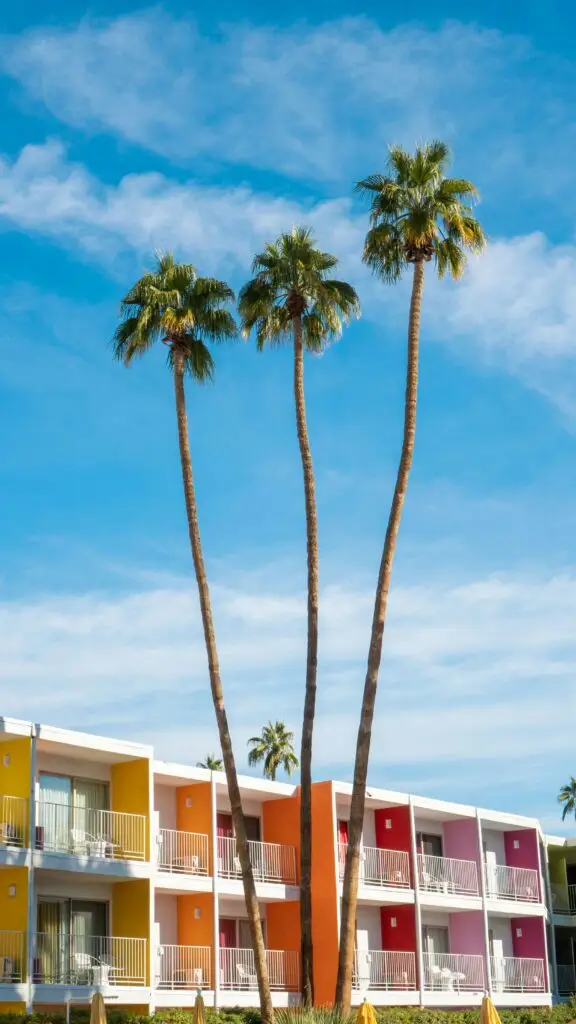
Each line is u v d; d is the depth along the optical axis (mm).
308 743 30906
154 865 34281
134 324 33344
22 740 31922
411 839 43469
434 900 43500
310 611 31797
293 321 33656
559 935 54062
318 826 40594
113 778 35500
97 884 34562
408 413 31344
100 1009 26422
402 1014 37438
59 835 33438
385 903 42469
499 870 48125
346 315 34125
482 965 45125
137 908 34125
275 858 39875
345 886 29156
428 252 31781
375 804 43688
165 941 36594
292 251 33406
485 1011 27031
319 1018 26891
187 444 32750
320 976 39281
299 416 32969
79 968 32250
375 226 32344
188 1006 34500
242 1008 34656
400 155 32500
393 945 42969
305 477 32625
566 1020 43000
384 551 30891
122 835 34375
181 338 32844
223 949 37000
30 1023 28938
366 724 29969
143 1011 32906
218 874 37375
